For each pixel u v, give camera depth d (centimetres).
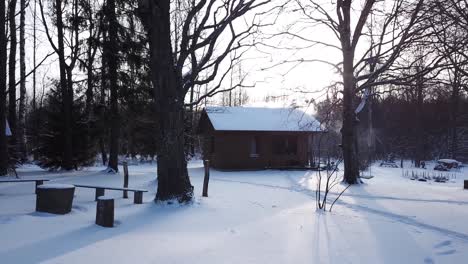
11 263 514
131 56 1964
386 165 3447
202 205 1006
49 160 2272
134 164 3256
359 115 4106
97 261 531
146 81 2053
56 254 557
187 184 1021
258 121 2655
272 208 1002
